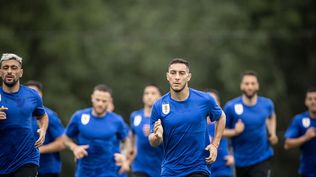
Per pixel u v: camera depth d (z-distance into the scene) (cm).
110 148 3225
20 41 8025
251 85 3425
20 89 2603
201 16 8900
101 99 3189
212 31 8750
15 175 2578
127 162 3262
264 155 3462
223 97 8606
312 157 3531
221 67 8469
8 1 8125
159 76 8412
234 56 8550
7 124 2558
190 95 2531
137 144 3597
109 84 8425
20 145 2577
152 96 3575
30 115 2602
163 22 8825
